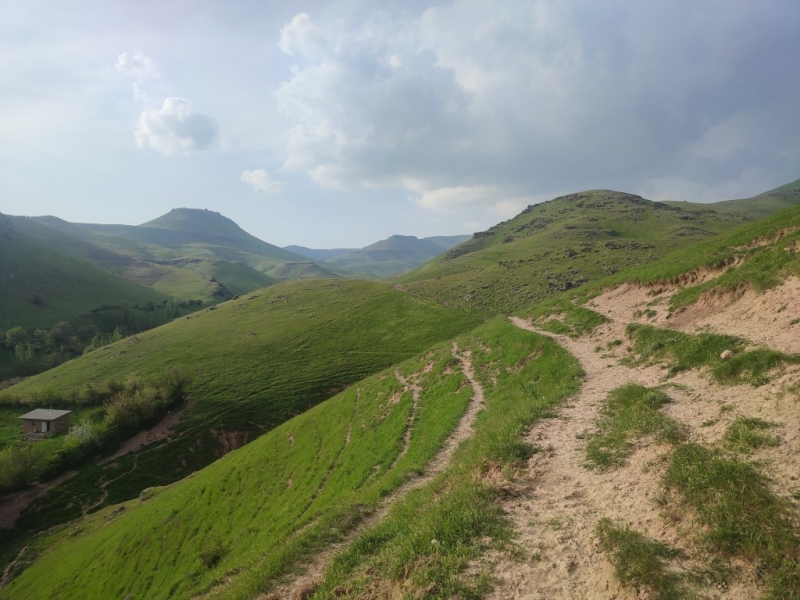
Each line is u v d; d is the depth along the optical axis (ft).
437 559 30.66
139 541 137.39
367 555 38.55
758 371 43.32
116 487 227.20
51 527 201.05
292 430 160.35
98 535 165.78
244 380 320.50
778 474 27.73
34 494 222.89
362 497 60.85
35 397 304.91
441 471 56.90
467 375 105.91
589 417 50.70
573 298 133.08
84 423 262.67
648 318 87.40
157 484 231.91
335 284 598.75
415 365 146.41
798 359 40.81
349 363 330.34
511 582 26.71
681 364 57.11
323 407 164.66
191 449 252.83
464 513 34.76
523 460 42.86
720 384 46.68
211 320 488.85
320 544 49.32
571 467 39.37
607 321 98.32
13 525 203.62
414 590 28.50
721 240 107.14
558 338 98.94
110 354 410.52
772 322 55.52
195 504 142.61
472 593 26.48
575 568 26.43
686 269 94.07
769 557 22.67
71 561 152.25
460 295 435.94
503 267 537.24
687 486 28.96
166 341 425.69
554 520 31.65
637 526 28.27
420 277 638.53
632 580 23.68
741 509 25.32
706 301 76.38
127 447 259.60
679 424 39.55
